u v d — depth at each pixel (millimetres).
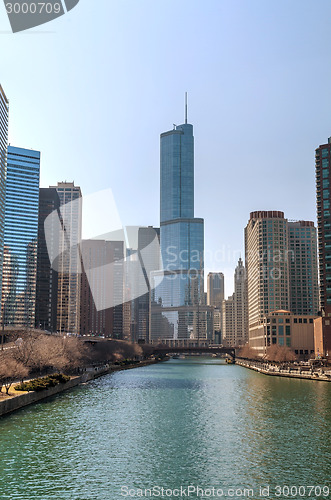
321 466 73750
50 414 111312
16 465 72250
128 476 68688
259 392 163000
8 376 126688
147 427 100438
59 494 61844
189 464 74438
